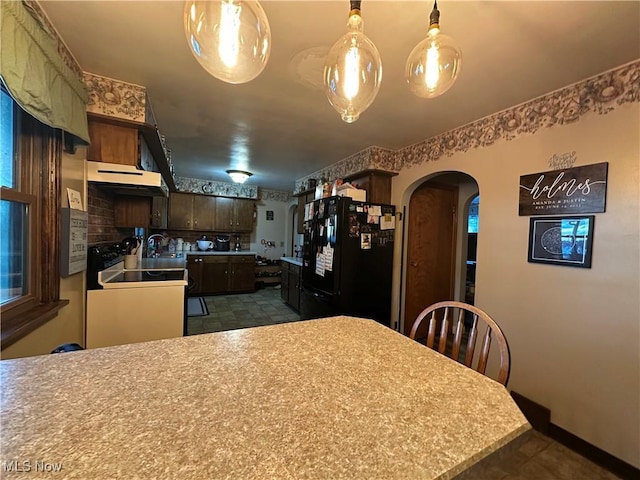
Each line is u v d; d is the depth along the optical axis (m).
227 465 0.48
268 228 6.67
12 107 1.26
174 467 0.47
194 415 0.60
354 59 1.08
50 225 1.45
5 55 0.94
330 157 3.65
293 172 4.62
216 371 0.80
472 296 4.01
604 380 1.63
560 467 1.61
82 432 0.54
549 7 1.20
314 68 1.73
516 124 2.09
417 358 0.94
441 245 3.68
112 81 1.88
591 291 1.69
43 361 0.83
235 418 0.60
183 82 1.91
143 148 2.25
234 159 3.89
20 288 1.34
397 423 0.61
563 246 1.82
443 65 1.15
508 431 0.60
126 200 2.70
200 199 5.76
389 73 1.71
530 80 1.76
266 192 6.62
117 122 1.92
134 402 0.64
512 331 2.10
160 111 2.35
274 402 0.67
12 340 1.10
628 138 1.56
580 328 1.74
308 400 0.68
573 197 1.77
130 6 1.27
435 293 3.63
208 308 4.62
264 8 1.25
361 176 3.40
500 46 1.45
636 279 1.52
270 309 4.62
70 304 1.68
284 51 1.56
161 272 2.50
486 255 2.28
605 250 1.63
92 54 1.62
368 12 1.25
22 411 0.60
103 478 0.44
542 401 1.92
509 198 2.13
